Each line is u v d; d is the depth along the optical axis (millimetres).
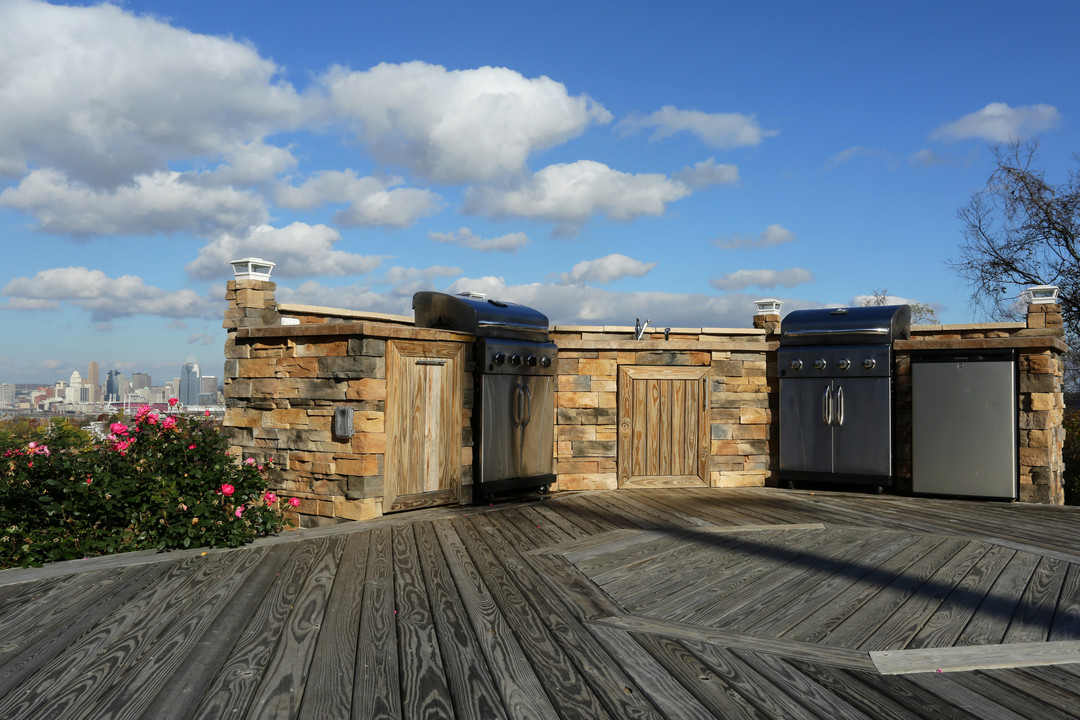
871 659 2629
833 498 6801
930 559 4223
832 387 7238
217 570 3779
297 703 2207
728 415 7602
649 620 3055
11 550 3934
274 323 6617
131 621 2941
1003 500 6676
